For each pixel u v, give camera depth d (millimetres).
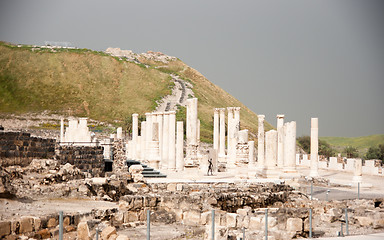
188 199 27875
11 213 21203
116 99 183125
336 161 72750
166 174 50156
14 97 165625
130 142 74188
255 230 23531
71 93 178125
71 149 37844
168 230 24500
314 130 55812
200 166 54250
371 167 65125
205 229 23859
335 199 39344
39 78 182250
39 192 26922
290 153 54312
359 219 28922
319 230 26703
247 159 60062
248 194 33156
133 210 26109
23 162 32031
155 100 186000
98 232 20984
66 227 21203
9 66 182500
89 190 29547
